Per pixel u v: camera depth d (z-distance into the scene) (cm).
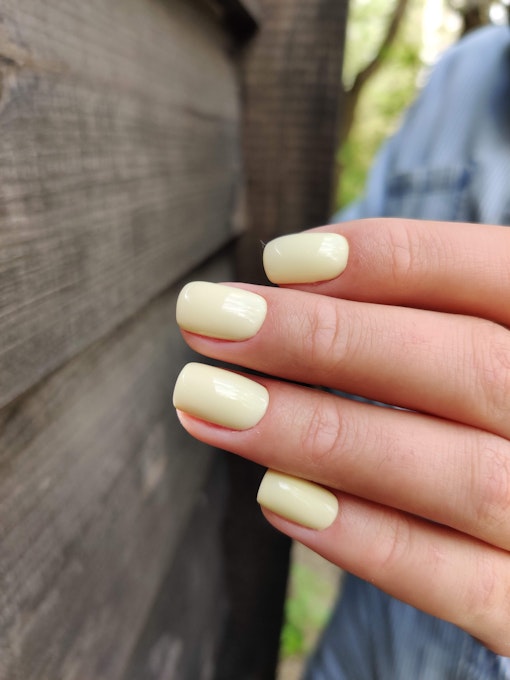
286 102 15
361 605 18
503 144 15
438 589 8
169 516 13
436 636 14
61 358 7
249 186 16
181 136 11
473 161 16
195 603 16
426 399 7
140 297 9
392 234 7
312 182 16
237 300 7
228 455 19
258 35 15
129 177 8
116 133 8
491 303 7
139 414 10
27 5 5
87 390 8
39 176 6
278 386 7
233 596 21
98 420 8
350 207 24
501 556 7
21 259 6
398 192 18
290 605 35
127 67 8
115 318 8
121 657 10
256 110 15
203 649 18
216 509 18
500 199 15
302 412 7
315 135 15
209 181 13
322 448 7
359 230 7
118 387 9
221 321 7
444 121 18
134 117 8
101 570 9
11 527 6
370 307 7
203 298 7
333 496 8
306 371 7
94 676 9
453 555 7
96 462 8
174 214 11
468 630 8
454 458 7
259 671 23
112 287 8
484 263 7
